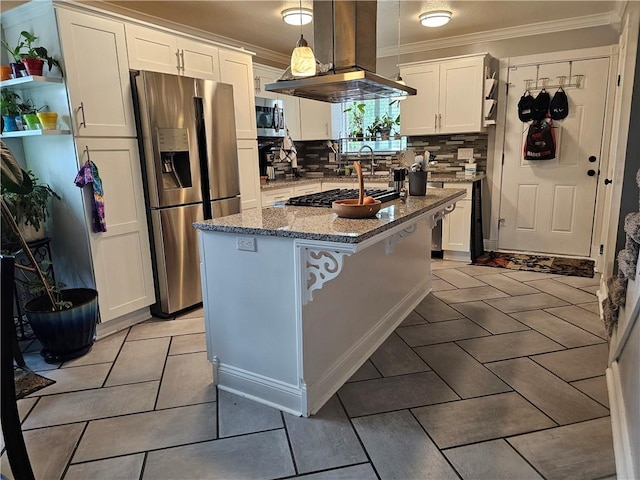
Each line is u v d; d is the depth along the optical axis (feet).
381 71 17.12
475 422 6.17
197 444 5.84
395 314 9.55
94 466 5.46
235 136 11.69
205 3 11.19
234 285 6.78
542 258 14.97
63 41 8.19
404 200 8.72
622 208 9.93
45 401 6.92
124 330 9.73
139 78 9.40
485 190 15.96
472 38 15.21
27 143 9.46
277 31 13.76
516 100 14.97
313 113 17.15
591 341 8.63
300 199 8.88
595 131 14.01
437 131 15.39
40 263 8.52
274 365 6.66
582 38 13.66
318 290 6.52
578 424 6.08
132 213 9.77
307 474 5.26
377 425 6.16
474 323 9.67
